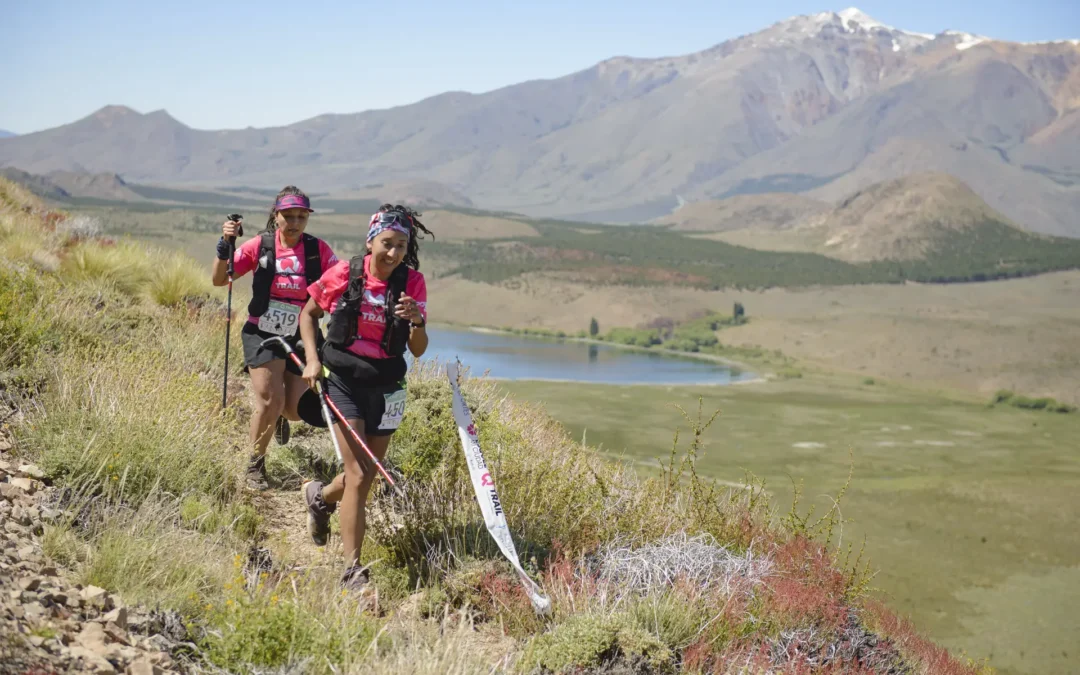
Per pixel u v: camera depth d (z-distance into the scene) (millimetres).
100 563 4660
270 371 6820
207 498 6008
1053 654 61156
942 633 64438
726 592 5590
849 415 195000
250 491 6566
